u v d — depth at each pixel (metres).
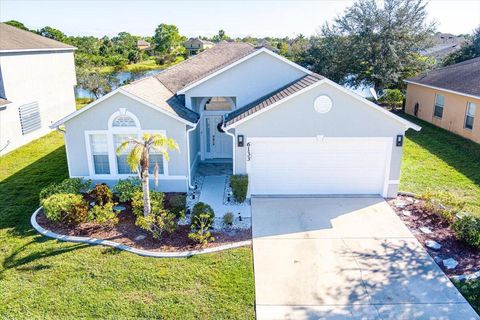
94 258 11.26
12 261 11.13
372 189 15.89
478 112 22.55
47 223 13.31
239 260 11.20
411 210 14.45
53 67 27.33
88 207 14.39
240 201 15.13
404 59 35.31
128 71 65.69
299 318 9.02
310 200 15.38
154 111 15.07
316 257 11.41
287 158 15.48
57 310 9.20
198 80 17.66
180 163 15.75
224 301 9.54
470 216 12.70
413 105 31.69
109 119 15.20
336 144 15.22
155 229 12.38
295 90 15.05
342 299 9.63
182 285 10.09
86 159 15.80
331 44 39.97
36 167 19.45
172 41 98.75
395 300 9.59
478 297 9.64
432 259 11.26
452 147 22.39
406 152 21.61
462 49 39.28
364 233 12.78
